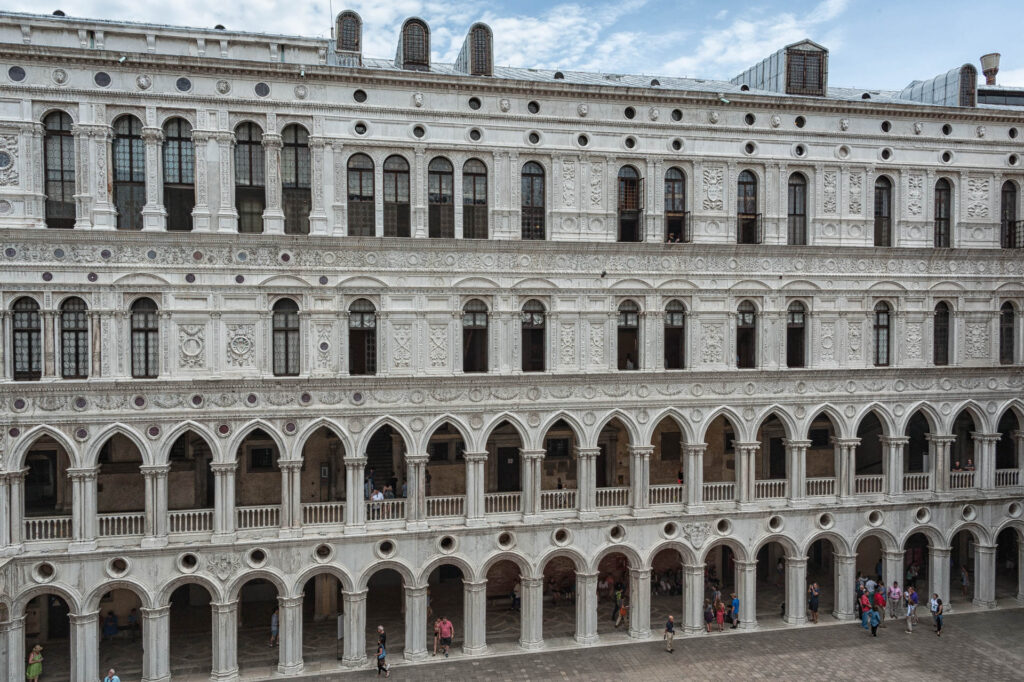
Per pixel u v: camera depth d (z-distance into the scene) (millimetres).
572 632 35875
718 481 41438
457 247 33156
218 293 31203
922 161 38344
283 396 31781
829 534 37281
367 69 32094
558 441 40469
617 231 35312
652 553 35375
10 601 29328
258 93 31672
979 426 39531
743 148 36250
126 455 35094
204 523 31641
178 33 30906
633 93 34750
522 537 34031
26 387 29516
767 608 39188
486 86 33406
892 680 31141
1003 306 39812
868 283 37500
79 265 29938
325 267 32094
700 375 35562
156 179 30828
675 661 32906
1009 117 39125
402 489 37531
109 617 34781
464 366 34188
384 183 33219
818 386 36969
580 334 34594
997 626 36875
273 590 39750
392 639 35062
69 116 30500
